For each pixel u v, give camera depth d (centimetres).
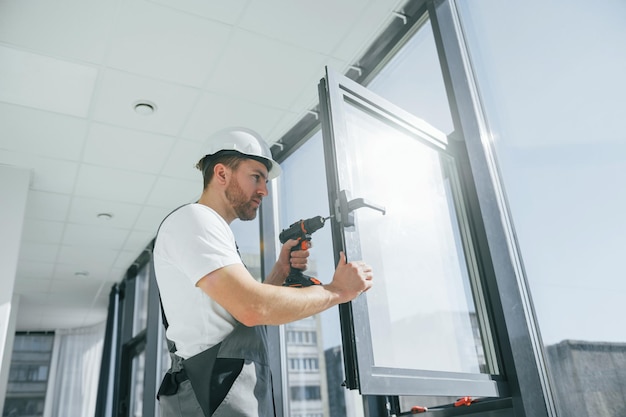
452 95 215
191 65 276
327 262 497
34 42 254
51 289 641
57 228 463
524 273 190
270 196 345
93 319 786
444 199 209
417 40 259
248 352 108
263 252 329
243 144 128
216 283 102
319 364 2367
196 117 319
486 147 208
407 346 184
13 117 307
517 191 196
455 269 201
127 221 455
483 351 184
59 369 803
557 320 175
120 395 567
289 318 104
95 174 376
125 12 240
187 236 108
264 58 275
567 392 169
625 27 157
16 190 353
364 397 223
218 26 252
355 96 179
